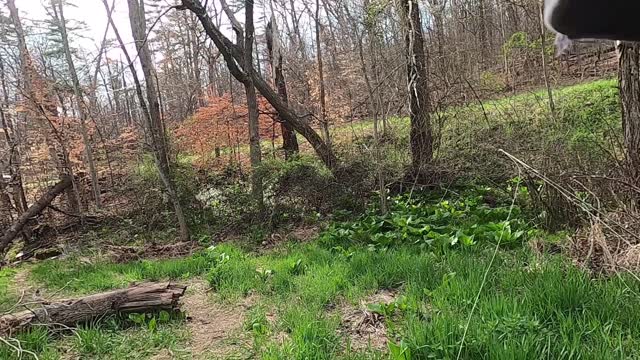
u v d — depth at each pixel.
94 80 16.11
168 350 4.54
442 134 10.36
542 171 6.74
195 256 8.17
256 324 4.59
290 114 11.14
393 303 4.50
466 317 3.84
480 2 15.84
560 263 4.78
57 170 15.27
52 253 11.04
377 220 8.22
